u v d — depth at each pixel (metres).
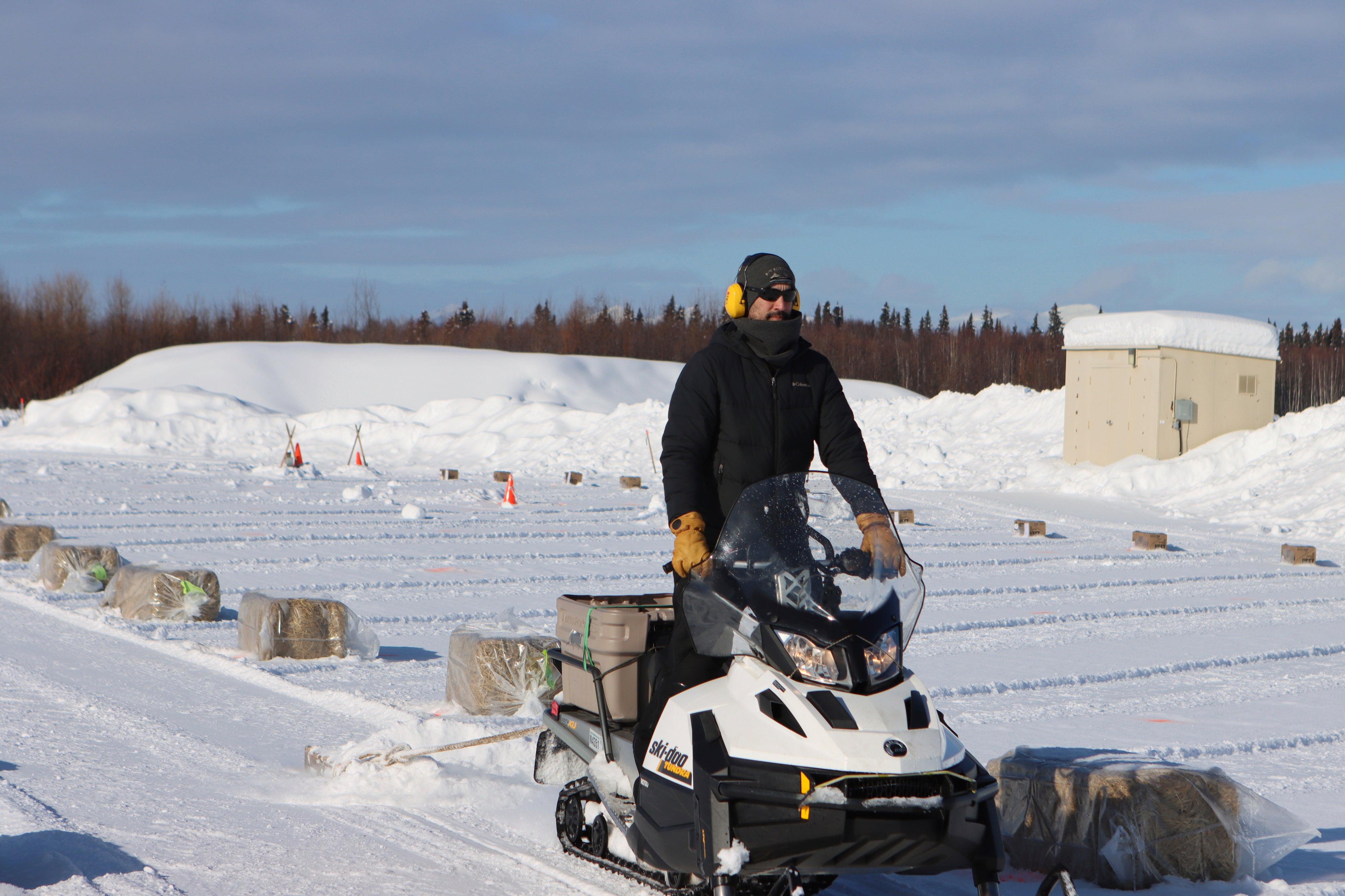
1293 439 30.47
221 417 53.25
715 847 4.34
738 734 4.51
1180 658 11.84
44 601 14.19
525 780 7.13
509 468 41.88
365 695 9.59
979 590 16.38
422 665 11.06
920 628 13.35
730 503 5.10
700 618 4.93
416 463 45.16
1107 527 25.58
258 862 5.52
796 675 4.50
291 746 7.95
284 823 6.19
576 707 6.00
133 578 13.21
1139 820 5.42
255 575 16.48
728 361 5.11
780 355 5.10
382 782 6.87
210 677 10.24
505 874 5.48
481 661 8.93
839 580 4.61
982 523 25.69
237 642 12.02
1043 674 10.88
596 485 35.38
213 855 5.60
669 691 5.02
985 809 4.49
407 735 7.71
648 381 79.50
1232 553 21.81
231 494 28.67
